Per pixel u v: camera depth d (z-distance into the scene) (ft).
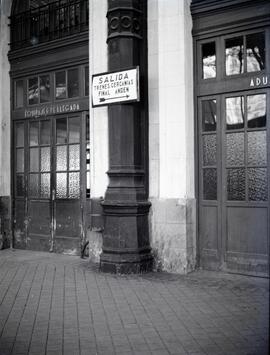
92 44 25.71
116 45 23.11
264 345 13.20
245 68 21.94
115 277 21.99
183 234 22.62
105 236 23.40
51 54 29.32
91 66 25.76
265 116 21.42
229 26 22.25
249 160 21.81
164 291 19.27
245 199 21.90
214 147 22.91
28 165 30.81
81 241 27.89
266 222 21.31
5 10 31.30
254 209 21.65
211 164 23.00
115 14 23.17
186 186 22.75
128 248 22.79
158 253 23.40
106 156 25.14
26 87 30.99
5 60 31.40
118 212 22.81
